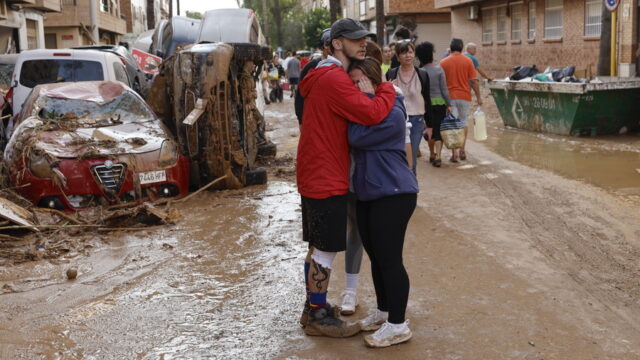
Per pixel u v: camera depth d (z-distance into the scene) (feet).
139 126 29.30
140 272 18.69
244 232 22.66
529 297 16.11
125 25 170.19
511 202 26.02
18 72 37.68
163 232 22.86
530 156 36.68
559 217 23.65
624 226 22.38
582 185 28.89
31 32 105.50
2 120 38.19
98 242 21.76
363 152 13.33
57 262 19.71
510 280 17.31
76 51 38.52
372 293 16.80
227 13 58.90
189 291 17.10
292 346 13.75
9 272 18.74
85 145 25.96
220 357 13.28
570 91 41.37
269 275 18.21
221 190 29.73
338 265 19.03
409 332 13.74
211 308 15.89
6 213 22.24
